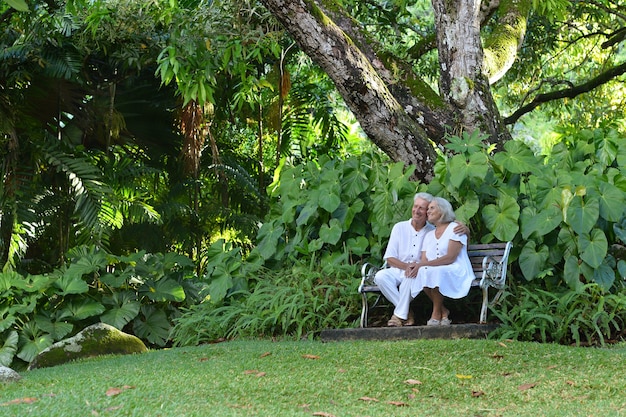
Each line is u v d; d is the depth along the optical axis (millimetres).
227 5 10250
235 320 8906
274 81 14062
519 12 10906
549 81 16688
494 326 7535
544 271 7973
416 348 6648
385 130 9195
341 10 10508
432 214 7895
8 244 11914
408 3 13672
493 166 8664
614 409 4824
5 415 4629
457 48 9555
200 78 10289
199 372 6262
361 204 9023
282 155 15820
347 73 8969
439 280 7641
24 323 9930
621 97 17469
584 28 17844
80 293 10289
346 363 6336
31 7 11891
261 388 5539
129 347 8922
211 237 14602
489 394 5340
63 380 6199
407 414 4805
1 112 11797
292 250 9281
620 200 8141
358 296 8508
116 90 13578
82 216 11781
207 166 14773
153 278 10992
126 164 13156
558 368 6004
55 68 11953
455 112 9562
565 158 9109
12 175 11805
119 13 11047
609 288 8000
